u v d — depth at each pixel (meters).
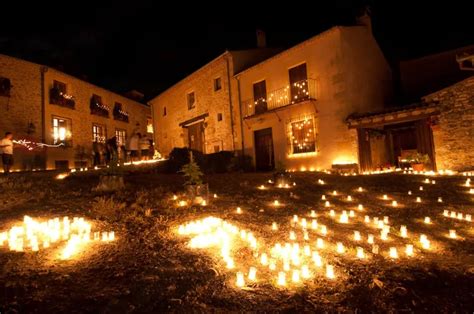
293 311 3.38
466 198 8.36
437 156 12.91
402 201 8.47
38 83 18.81
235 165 18.67
